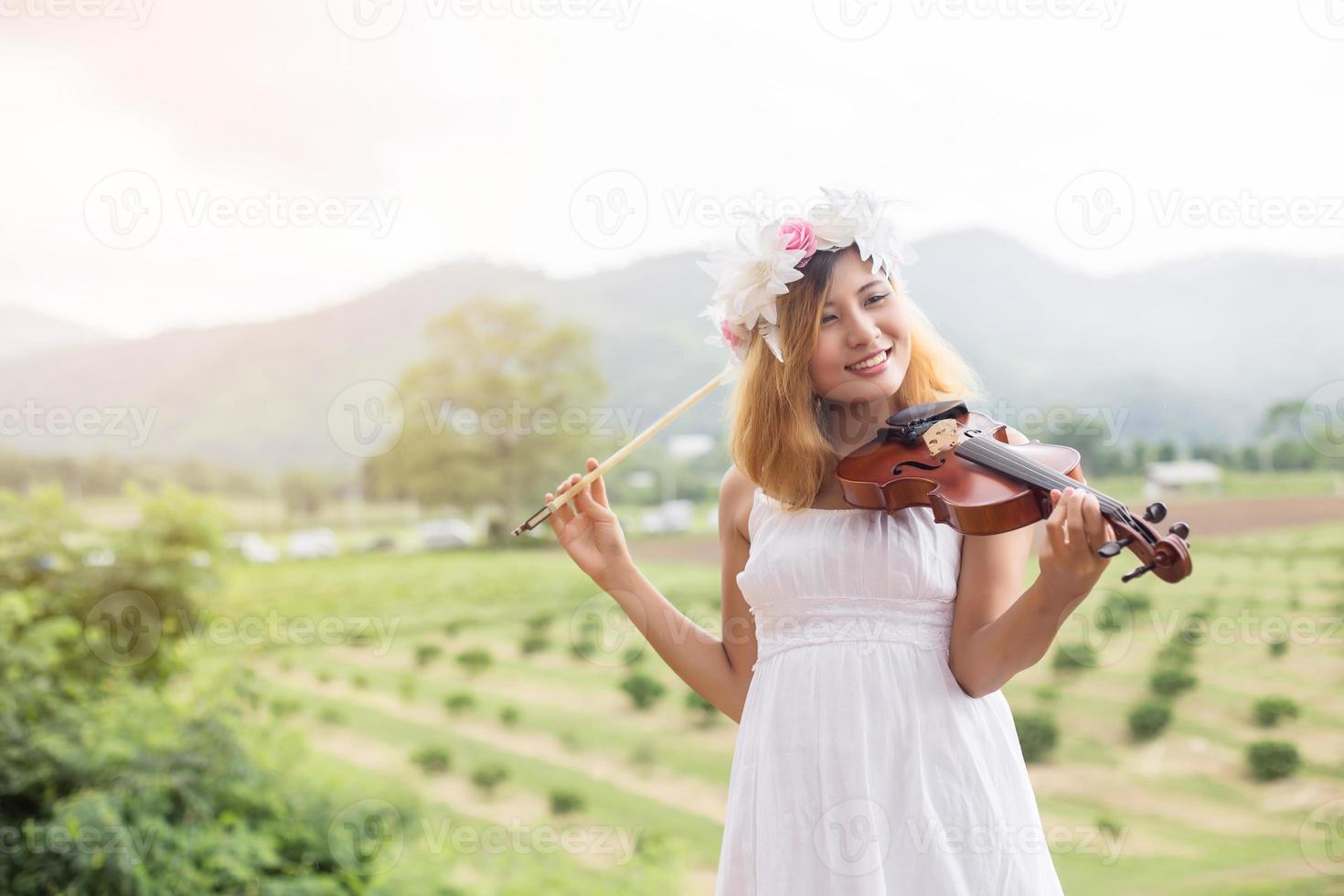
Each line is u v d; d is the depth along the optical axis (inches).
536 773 214.7
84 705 177.9
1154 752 202.5
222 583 219.0
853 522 56.4
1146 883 176.1
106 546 208.8
